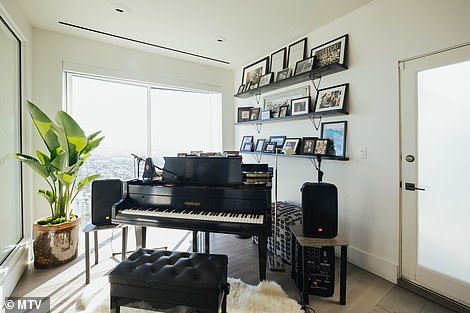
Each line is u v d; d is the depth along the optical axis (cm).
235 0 222
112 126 340
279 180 336
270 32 283
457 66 171
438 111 181
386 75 210
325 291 183
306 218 181
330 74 261
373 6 219
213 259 152
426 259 189
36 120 210
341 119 250
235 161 207
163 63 361
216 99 431
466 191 170
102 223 215
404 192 200
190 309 160
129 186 210
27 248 228
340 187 252
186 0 222
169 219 185
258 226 171
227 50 340
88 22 262
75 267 227
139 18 254
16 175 230
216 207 194
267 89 338
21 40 238
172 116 394
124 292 138
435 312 167
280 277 214
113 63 321
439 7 176
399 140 202
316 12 240
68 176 223
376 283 204
